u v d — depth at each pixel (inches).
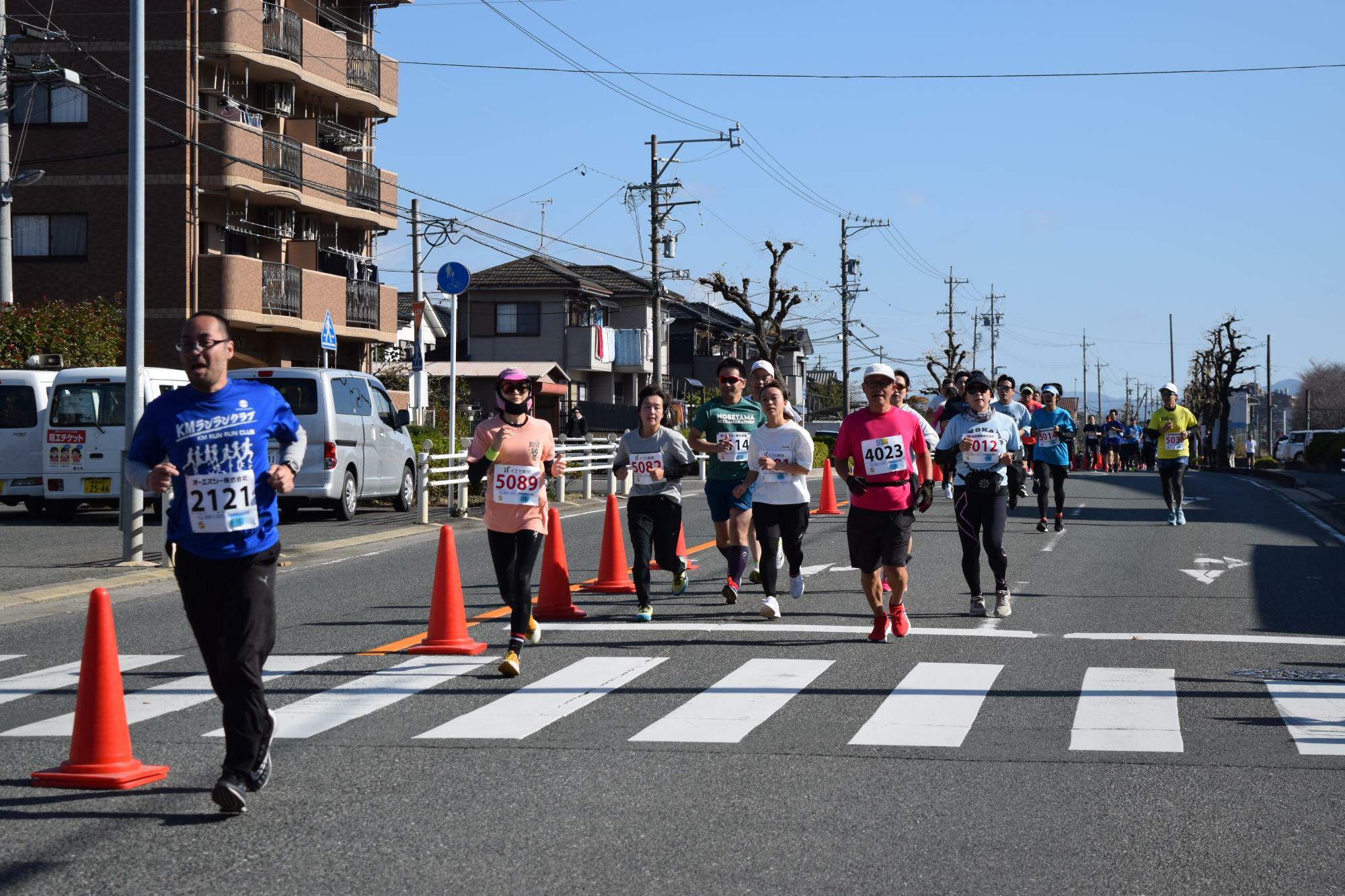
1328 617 483.5
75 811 248.2
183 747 299.7
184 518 248.4
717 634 450.0
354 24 1787.6
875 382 421.1
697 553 713.6
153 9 1450.5
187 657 417.1
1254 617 483.5
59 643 450.3
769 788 262.4
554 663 398.6
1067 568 634.8
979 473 482.6
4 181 1138.0
